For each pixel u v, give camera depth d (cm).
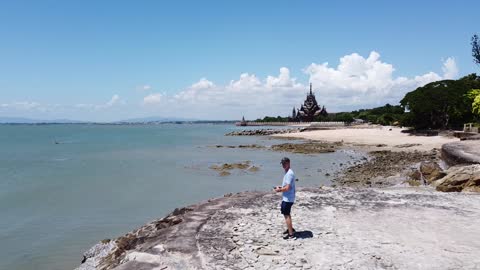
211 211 1198
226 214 1159
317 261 797
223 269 760
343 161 4228
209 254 834
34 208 2123
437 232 975
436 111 7312
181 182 2948
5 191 2650
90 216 1927
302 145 6309
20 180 3169
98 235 1608
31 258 1354
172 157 5009
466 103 6919
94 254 1282
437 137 6303
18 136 13075
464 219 1090
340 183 2736
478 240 913
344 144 6316
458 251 845
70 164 4359
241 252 847
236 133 11406
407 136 7069
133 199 2336
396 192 1502
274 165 3950
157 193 2517
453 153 2623
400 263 785
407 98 7862
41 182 3048
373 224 1047
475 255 822
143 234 1203
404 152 4753
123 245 1144
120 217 1903
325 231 986
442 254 829
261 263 788
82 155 5516
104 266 1074
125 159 4844
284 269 759
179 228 1022
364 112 15675
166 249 862
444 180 1744
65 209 2089
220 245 888
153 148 6712
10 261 1330
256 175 3278
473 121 6925
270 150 5809
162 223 1156
